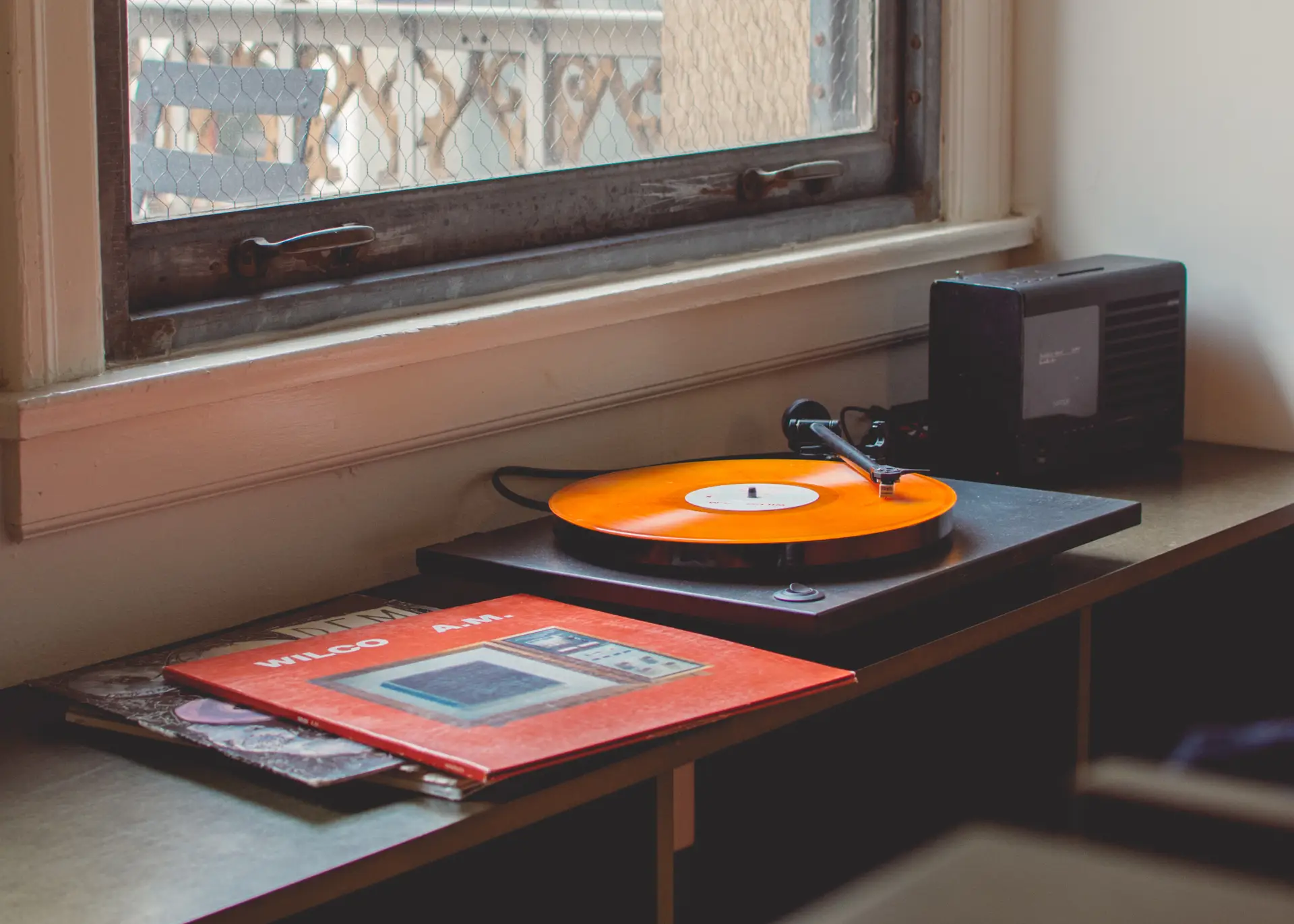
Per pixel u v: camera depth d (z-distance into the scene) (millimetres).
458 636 1057
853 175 1840
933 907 1375
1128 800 1592
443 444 1362
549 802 839
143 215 1230
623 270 1566
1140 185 1841
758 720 934
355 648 1038
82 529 1133
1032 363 1530
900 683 1347
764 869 1294
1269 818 1610
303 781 822
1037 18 1896
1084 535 1219
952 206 1890
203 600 1214
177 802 855
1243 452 1765
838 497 1218
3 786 886
